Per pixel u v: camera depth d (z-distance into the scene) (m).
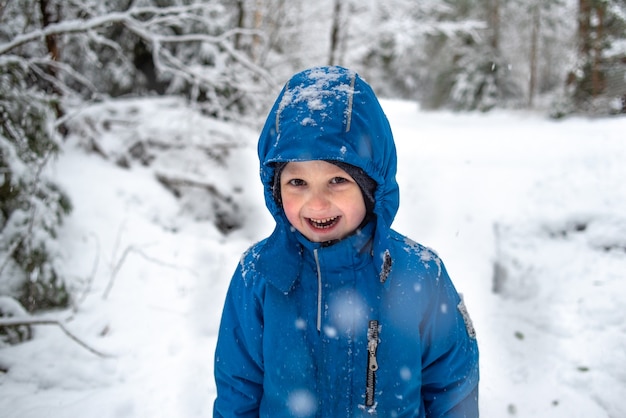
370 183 1.26
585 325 3.44
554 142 8.59
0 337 3.40
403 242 1.39
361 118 1.20
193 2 9.12
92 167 6.36
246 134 8.35
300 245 1.34
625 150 6.58
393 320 1.27
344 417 1.27
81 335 3.48
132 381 2.96
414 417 1.31
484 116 16.81
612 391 2.71
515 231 4.98
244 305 1.38
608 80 14.55
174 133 7.53
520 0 20.00
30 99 4.21
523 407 2.70
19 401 2.74
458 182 6.53
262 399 1.39
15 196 3.93
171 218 6.22
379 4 12.89
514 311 3.85
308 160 1.16
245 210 7.00
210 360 3.17
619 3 14.48
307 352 1.29
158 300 4.11
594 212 4.85
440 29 12.82
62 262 4.05
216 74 7.02
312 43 12.94
